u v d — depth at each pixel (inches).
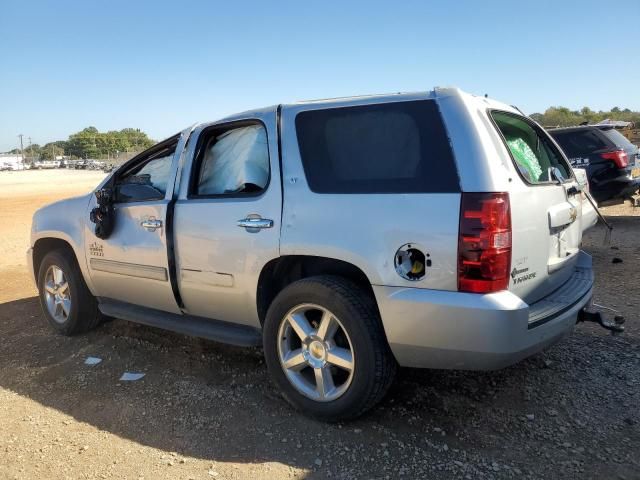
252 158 146.9
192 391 149.4
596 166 371.9
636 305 206.7
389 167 122.3
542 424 126.4
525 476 108.3
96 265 181.9
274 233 134.4
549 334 118.5
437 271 112.3
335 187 127.6
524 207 117.6
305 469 113.2
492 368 112.8
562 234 138.7
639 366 153.9
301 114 137.4
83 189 1246.9
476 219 109.2
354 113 130.2
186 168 158.6
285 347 135.9
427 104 121.5
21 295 268.2
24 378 164.7
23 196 1037.8
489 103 133.6
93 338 195.5
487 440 120.8
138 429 131.6
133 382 157.2
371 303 124.3
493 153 115.2
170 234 157.2
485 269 108.7
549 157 160.6
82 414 140.5
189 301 157.9
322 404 128.6
